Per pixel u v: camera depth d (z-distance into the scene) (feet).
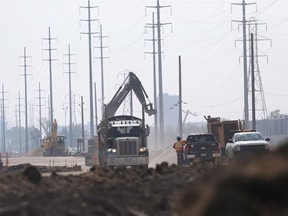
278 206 64.08
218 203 65.21
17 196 172.76
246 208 64.34
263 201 64.49
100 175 251.39
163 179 221.46
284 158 66.85
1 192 184.65
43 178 237.25
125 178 234.79
